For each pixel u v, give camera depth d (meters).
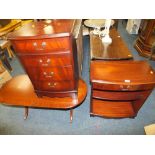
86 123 1.63
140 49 2.78
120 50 1.77
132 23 3.59
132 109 1.61
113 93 1.47
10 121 1.69
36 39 1.04
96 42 1.95
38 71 1.26
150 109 1.75
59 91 1.43
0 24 2.37
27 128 1.61
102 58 1.63
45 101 1.49
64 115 1.73
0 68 2.09
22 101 1.49
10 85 1.65
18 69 2.56
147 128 1.36
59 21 1.35
